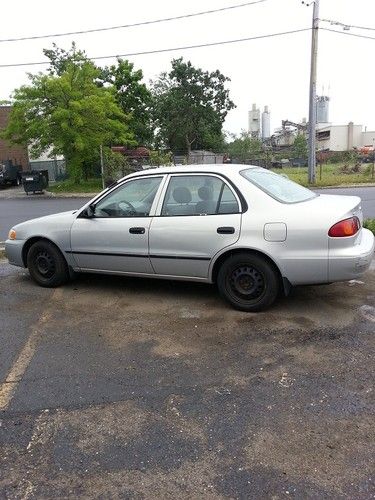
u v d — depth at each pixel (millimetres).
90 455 2746
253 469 2594
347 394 3309
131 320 4816
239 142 68312
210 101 57875
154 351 4090
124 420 3084
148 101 42969
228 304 5102
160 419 3084
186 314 4918
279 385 3459
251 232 4660
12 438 2924
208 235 4852
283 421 3020
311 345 4090
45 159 37812
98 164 29391
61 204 18859
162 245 5125
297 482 2486
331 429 2924
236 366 3770
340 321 4590
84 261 5723
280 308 4973
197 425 3006
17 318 4980
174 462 2666
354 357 3850
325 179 27562
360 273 4582
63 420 3098
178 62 56156
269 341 4199
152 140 52000
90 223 5586
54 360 3973
